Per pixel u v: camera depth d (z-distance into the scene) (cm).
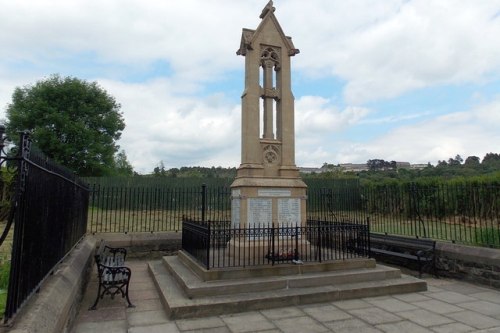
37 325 319
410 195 1122
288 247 800
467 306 635
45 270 447
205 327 529
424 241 911
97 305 635
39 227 406
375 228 1352
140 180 2291
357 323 546
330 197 1723
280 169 903
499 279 748
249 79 904
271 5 947
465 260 820
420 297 691
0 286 473
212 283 645
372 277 740
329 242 862
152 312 600
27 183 348
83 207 941
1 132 318
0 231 1132
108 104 3581
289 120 938
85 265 699
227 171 4338
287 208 880
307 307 623
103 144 3516
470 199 942
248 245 768
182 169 4941
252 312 596
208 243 678
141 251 1078
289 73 955
